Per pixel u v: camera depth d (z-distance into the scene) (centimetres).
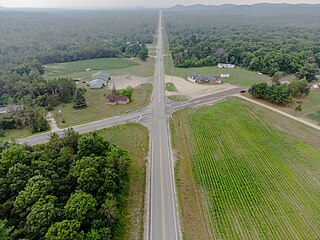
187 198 4447
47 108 8069
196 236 3747
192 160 5491
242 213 4188
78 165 4234
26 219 3456
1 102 8688
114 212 3716
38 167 4256
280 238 3772
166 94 9306
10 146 4956
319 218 4134
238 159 5566
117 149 4900
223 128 6869
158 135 6456
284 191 4684
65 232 3106
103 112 7838
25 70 12262
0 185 3859
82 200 3588
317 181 4953
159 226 3884
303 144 6169
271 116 7638
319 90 9962
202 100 8775
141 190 4597
